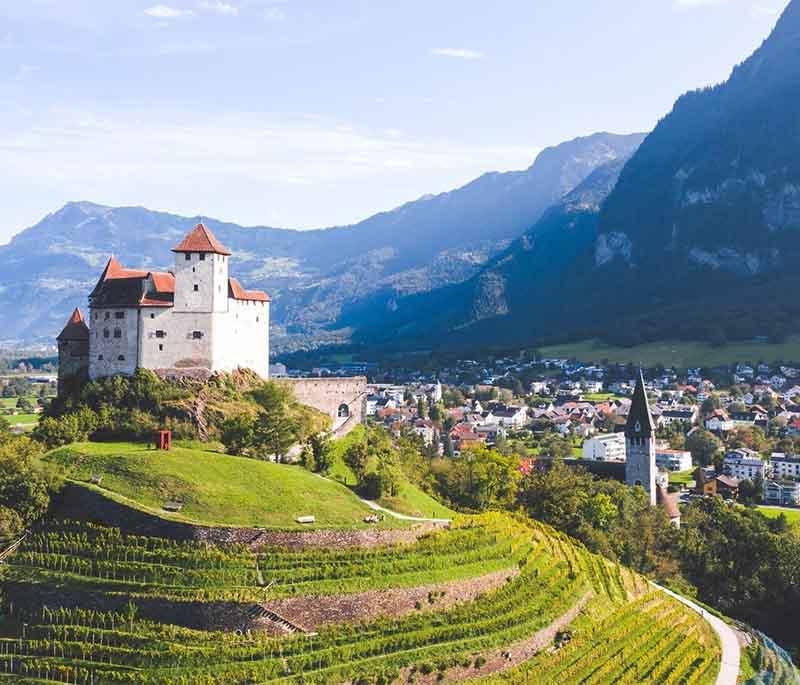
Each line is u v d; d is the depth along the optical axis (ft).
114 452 581.94
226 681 424.87
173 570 465.47
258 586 465.88
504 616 513.45
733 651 614.34
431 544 538.47
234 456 604.08
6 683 427.33
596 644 541.75
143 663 429.79
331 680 438.40
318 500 557.74
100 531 492.95
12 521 495.82
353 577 491.31
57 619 454.81
